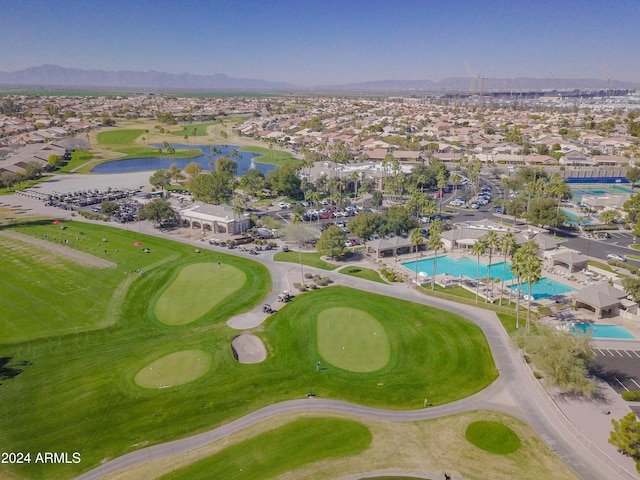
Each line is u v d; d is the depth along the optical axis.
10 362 81.62
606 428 62.69
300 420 65.81
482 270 124.75
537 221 152.25
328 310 100.00
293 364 80.50
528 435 61.94
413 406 68.81
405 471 56.41
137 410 68.69
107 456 59.84
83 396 72.00
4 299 105.75
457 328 91.25
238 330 92.56
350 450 59.94
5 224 167.12
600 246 140.88
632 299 98.94
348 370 78.38
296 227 151.62
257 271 123.69
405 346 85.38
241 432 63.66
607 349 83.69
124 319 97.25
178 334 91.19
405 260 132.75
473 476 55.50
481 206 193.75
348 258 134.75
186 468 57.38
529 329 84.75
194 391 73.00
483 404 68.81
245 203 199.50
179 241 150.00
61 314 99.19
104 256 134.75
